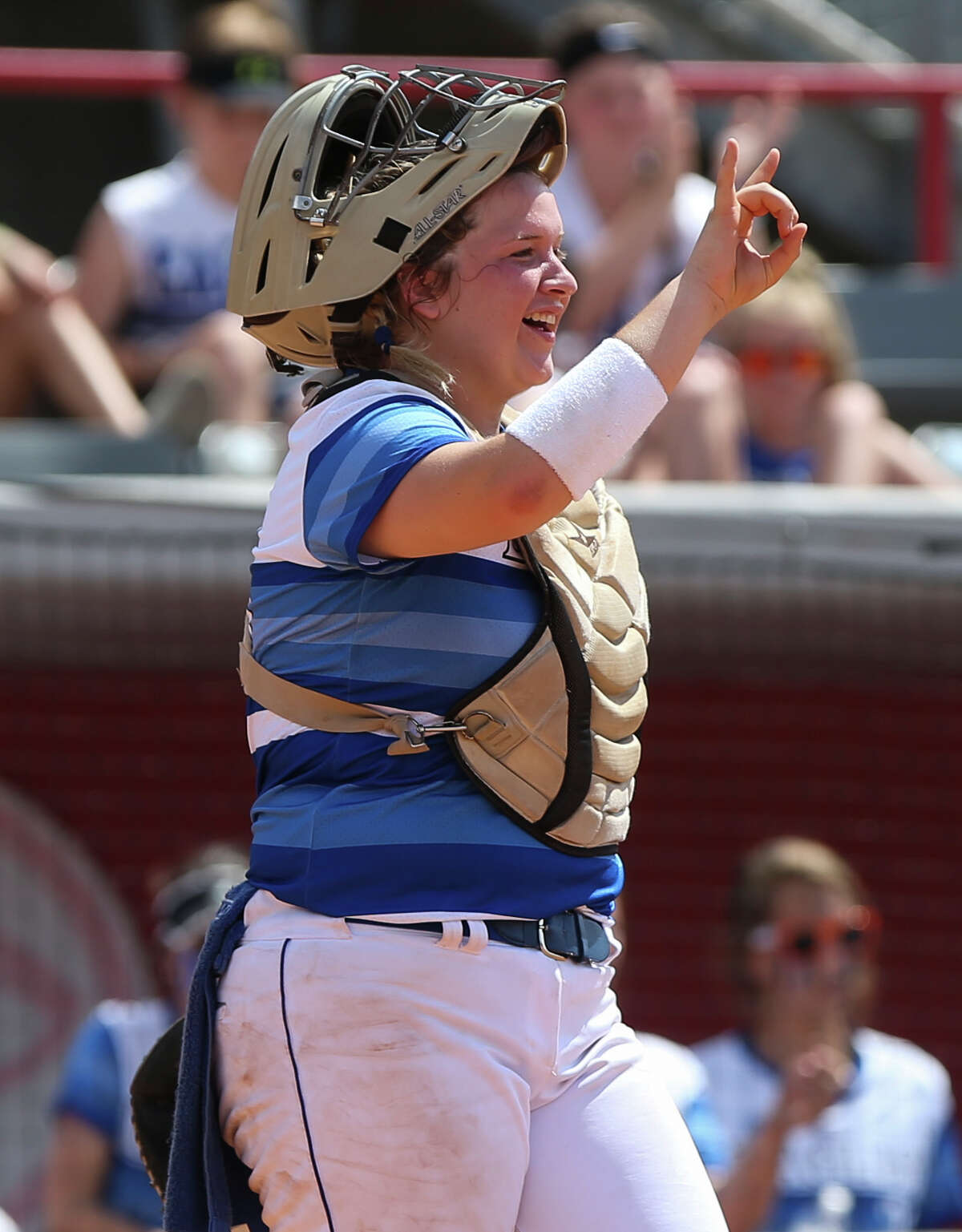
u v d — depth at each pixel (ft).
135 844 57.57
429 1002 22.66
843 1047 49.14
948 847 58.44
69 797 57.36
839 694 58.03
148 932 57.47
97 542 52.95
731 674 57.52
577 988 23.52
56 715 57.11
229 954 23.93
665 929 58.65
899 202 102.73
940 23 102.37
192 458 58.95
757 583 53.93
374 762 23.07
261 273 24.35
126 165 125.29
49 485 53.21
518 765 22.99
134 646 54.39
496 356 23.97
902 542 53.98
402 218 23.29
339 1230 23.12
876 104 77.15
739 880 50.62
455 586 22.89
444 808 22.90
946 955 58.49
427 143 23.70
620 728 23.84
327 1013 22.80
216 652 55.16
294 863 23.24
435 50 125.59
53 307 62.03
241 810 58.08
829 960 48.85
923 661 55.98
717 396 58.23
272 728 23.91
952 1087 57.93
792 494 54.13
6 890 56.85
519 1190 22.98
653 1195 23.11
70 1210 47.09
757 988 49.55
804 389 59.82
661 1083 24.41
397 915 22.79
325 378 24.95
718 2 104.88
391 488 21.93
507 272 23.58
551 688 23.04
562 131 24.32
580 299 62.18
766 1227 47.11
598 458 21.80
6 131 123.44
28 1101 56.24
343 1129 22.86
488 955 22.80
